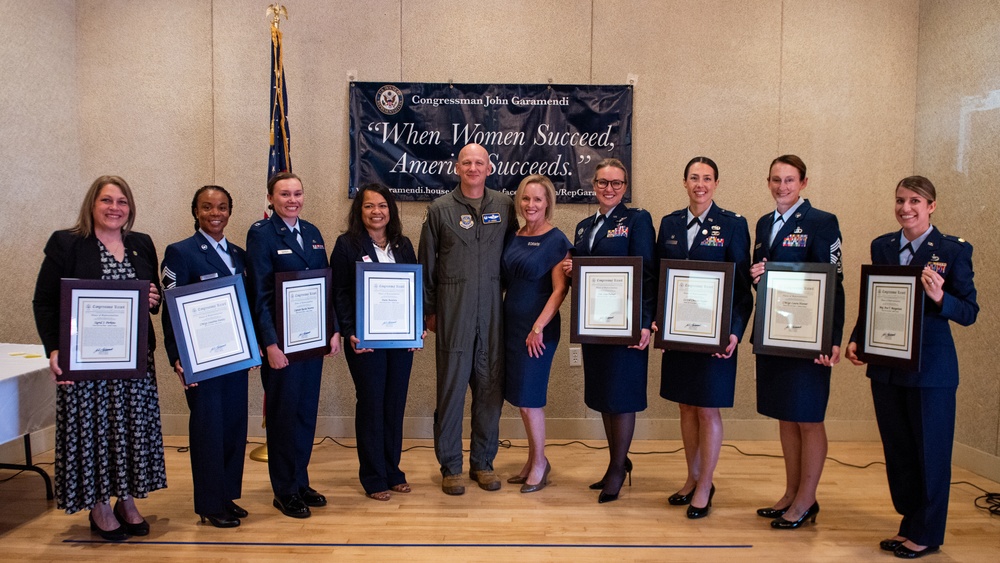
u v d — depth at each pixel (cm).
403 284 324
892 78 435
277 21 395
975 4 384
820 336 280
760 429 441
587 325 318
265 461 390
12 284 390
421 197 435
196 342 282
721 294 296
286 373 304
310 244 316
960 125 397
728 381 304
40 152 406
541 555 268
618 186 325
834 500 333
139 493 274
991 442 372
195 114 435
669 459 400
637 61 434
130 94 435
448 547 275
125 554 267
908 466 277
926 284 258
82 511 315
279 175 310
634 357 319
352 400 440
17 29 386
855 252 439
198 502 291
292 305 302
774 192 298
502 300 344
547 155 435
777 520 298
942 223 412
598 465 386
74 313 257
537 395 336
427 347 440
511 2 432
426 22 432
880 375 276
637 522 303
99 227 271
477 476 349
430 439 440
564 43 433
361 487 347
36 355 332
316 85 434
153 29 432
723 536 288
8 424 283
